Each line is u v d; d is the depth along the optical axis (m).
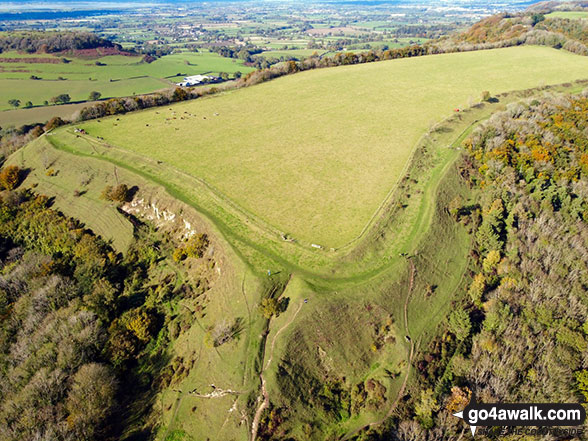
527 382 52.31
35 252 78.31
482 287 62.53
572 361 53.59
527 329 57.34
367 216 72.06
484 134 91.81
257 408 49.09
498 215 73.12
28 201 88.38
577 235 71.81
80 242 75.88
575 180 82.81
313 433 48.16
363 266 63.34
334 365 54.09
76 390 50.94
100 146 100.62
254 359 52.62
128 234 77.12
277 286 60.19
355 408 51.03
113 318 64.00
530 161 84.94
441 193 78.56
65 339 57.75
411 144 96.25
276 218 72.38
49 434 45.91
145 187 84.06
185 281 68.38
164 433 50.16
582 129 95.12
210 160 92.56
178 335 60.75
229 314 58.50
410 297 61.25
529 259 67.94
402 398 51.28
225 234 69.50
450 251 69.56
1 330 63.75
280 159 92.25
